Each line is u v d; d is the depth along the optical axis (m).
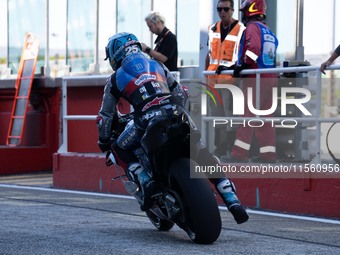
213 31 36.69
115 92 24.45
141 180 24.16
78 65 55.22
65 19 56.41
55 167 41.91
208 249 22.97
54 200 35.59
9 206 33.16
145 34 50.62
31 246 23.39
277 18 42.69
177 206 23.44
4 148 51.38
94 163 39.78
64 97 41.84
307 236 25.58
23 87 55.44
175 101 23.20
